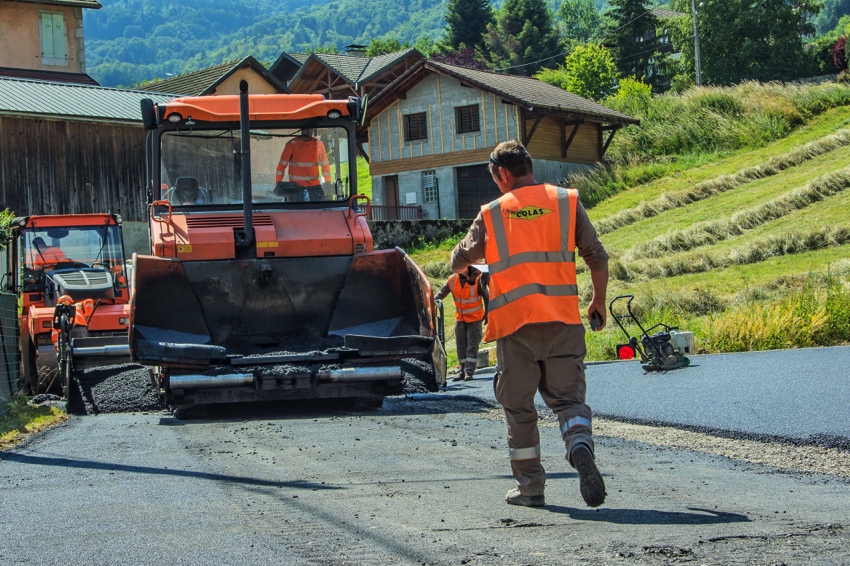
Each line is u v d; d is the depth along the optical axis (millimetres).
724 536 3867
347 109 10633
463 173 39156
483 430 7758
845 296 14516
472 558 3582
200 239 9648
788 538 3824
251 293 9828
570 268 4672
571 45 94375
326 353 8938
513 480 5391
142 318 9242
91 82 40156
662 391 9461
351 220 10328
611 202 33844
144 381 10289
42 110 27188
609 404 8836
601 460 6188
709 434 7121
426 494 4996
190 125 10328
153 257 9367
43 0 38781
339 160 10703
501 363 4684
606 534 3943
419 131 40031
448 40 99125
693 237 23672
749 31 70062
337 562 3576
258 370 8625
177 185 10297
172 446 7078
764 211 24453
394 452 6590
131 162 29234
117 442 7367
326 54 54281
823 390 8578
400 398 10344
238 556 3709
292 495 5039
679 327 14984
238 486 5352
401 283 10039
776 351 12422
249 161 9805
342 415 8984
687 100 42406
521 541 3850
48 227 14617
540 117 36438
